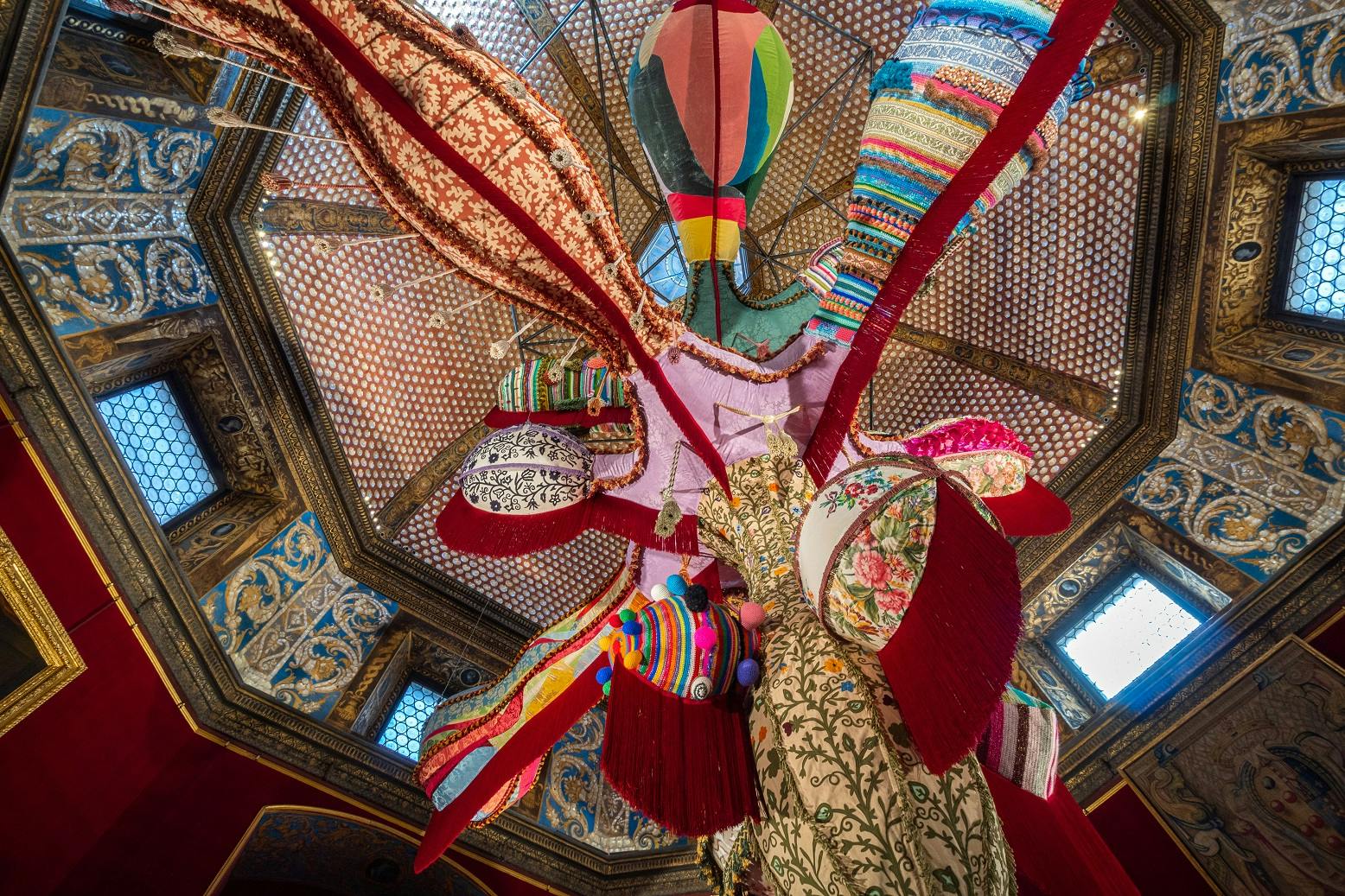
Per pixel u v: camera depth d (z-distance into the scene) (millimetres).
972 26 2668
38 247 4609
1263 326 5660
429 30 2529
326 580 6121
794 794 2258
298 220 5812
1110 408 6168
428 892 5738
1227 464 5664
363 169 2674
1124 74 5559
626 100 6844
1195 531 5754
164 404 5684
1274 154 5270
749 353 3402
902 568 2203
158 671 4863
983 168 2609
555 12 6457
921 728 2082
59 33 4355
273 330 5777
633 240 7129
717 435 3279
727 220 3732
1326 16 4836
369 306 6340
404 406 6586
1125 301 5977
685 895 5852
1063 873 2691
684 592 2785
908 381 7016
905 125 2721
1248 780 4938
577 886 5832
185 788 4723
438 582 6590
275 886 5559
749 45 3432
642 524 3553
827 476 2996
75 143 4605
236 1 2338
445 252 2799
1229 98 5285
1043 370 6469
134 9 2355
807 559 2393
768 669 2553
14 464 4477
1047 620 6484
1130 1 5242
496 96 2553
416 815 5430
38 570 4453
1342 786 4602
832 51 6668
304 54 2424
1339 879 4426
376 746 5566
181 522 5602
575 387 4031
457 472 6777
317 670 5840
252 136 5367
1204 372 5797
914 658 2146
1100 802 5375
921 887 2021
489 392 6941
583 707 3783
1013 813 2713
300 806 5066
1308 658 5023
